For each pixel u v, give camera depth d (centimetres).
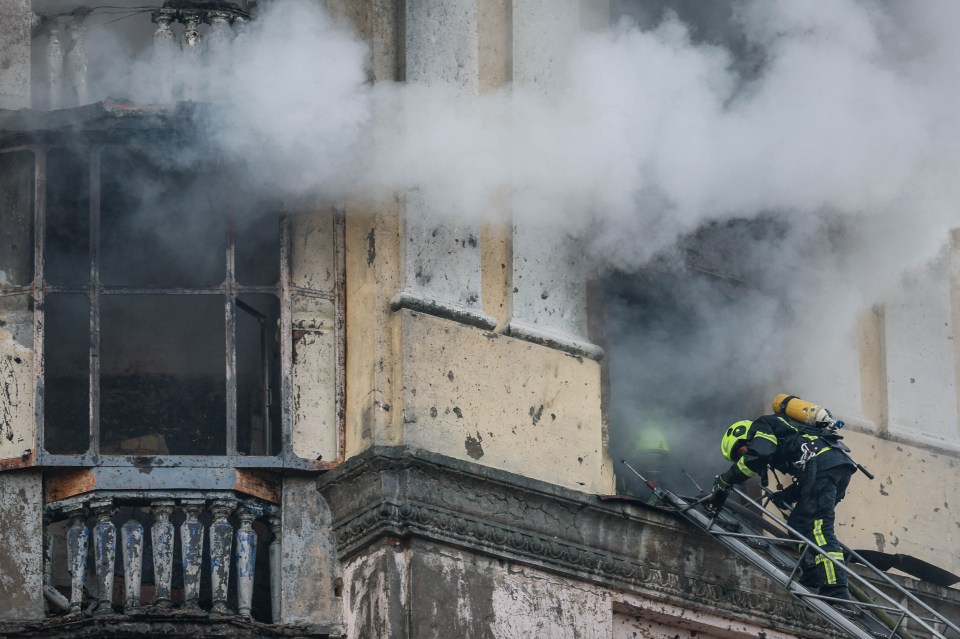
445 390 4278
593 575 4303
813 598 4181
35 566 4144
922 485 4856
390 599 4119
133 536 4153
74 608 4094
